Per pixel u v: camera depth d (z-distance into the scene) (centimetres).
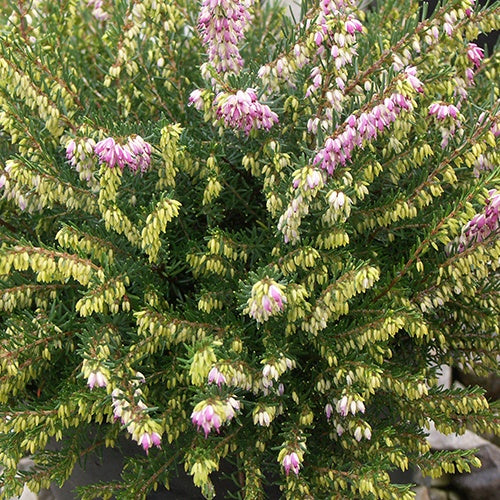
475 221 28
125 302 29
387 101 27
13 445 29
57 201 34
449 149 30
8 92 30
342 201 26
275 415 30
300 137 33
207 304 30
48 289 32
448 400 32
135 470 31
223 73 30
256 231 33
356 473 29
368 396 30
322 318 29
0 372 30
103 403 27
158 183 31
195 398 25
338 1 29
